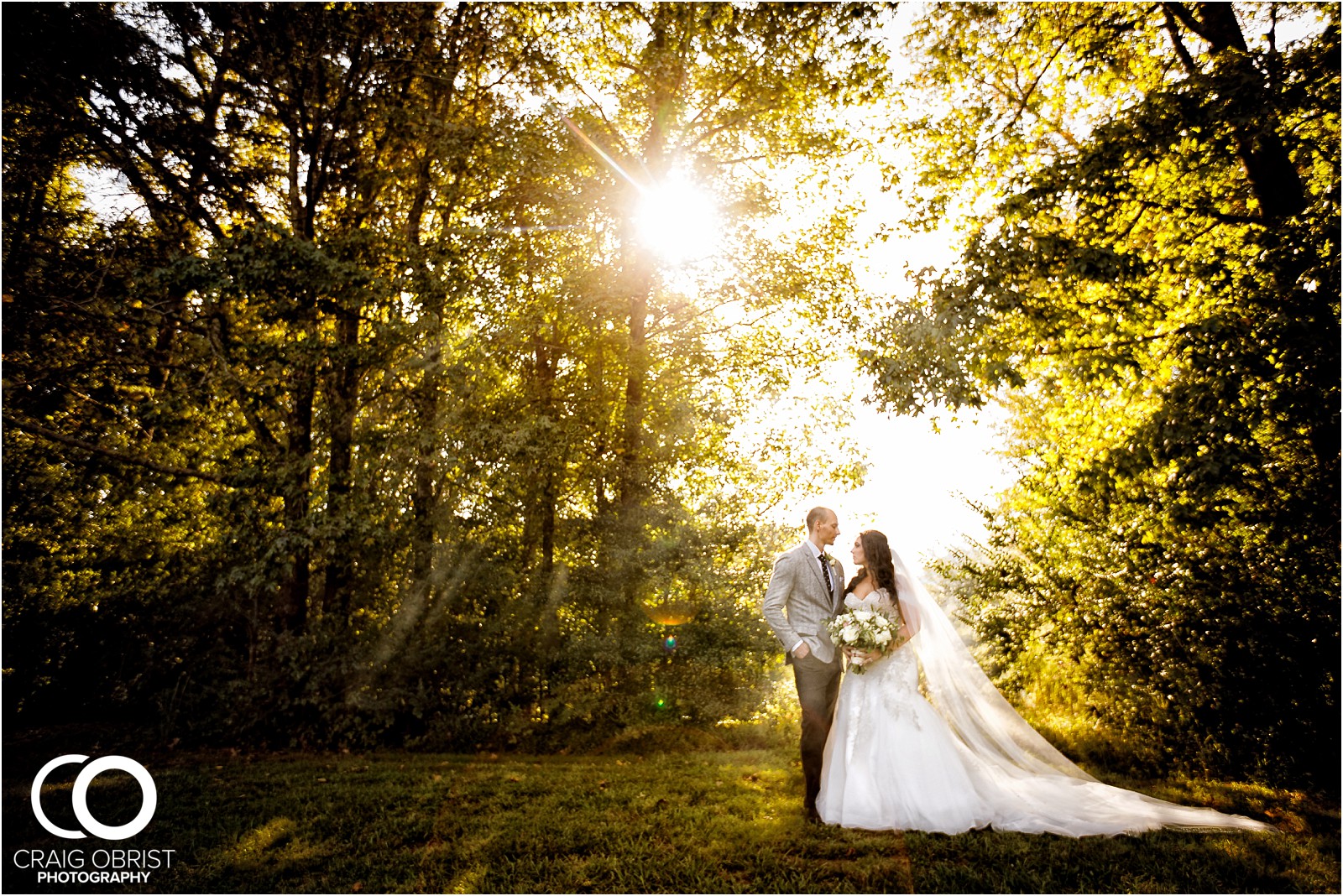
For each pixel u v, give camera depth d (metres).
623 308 9.40
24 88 7.87
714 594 8.40
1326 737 5.16
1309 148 7.31
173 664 8.48
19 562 8.34
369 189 9.57
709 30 9.49
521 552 9.02
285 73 8.77
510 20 9.70
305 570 8.75
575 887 3.46
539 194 8.95
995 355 7.45
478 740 7.75
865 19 8.84
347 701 7.56
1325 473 6.02
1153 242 8.52
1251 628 5.54
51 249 8.18
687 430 9.15
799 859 3.71
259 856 3.99
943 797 4.15
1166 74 9.06
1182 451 6.02
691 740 7.64
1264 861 3.67
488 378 8.88
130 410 8.83
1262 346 6.07
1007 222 7.56
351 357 8.23
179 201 9.02
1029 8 9.52
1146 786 5.14
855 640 4.32
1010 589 7.58
